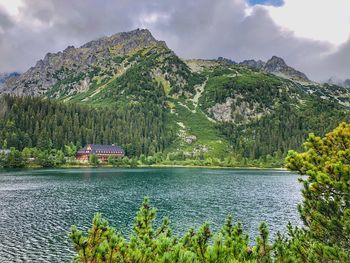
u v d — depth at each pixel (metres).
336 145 15.66
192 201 87.62
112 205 80.00
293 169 15.89
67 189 108.12
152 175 169.25
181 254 11.97
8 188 108.81
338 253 13.27
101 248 12.45
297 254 14.64
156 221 62.72
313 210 15.36
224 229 15.94
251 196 97.75
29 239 49.25
